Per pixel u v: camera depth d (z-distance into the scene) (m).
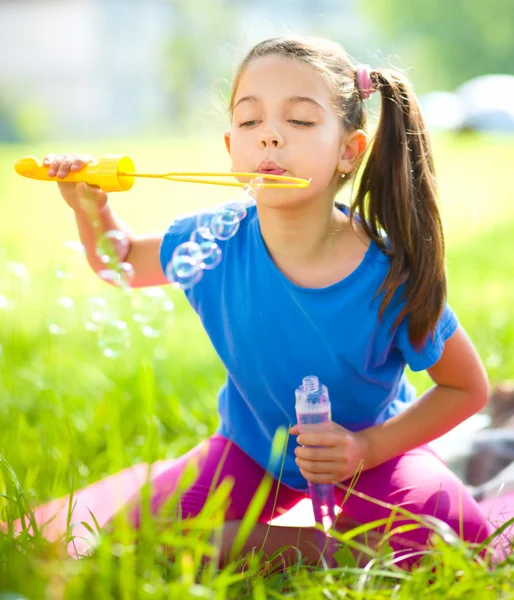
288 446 2.28
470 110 18.06
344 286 2.11
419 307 2.09
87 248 2.33
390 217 2.12
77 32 34.59
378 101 2.25
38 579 1.57
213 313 2.27
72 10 34.56
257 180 1.98
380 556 1.85
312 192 2.03
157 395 3.24
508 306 4.94
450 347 2.17
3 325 4.39
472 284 5.68
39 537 1.82
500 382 3.41
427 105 19.25
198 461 2.34
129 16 34.44
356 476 2.17
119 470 2.64
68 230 9.14
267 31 2.52
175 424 3.11
